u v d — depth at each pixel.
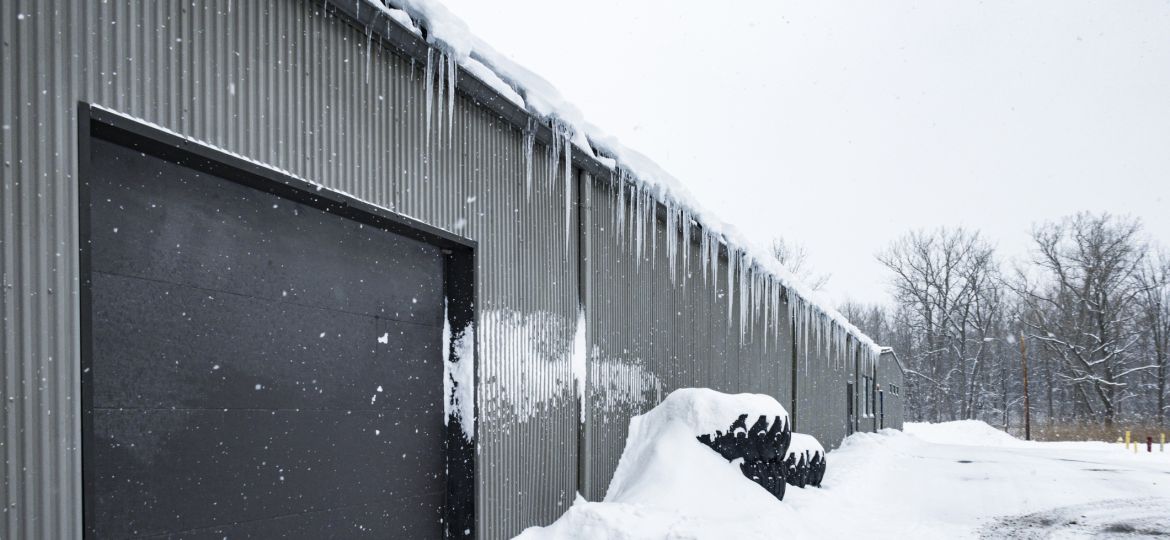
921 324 56.81
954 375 55.19
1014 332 55.31
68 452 3.04
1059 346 49.16
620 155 8.28
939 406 54.06
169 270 3.77
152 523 3.62
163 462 3.70
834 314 20.70
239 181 4.16
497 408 6.18
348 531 4.93
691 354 10.52
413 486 5.57
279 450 4.42
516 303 6.53
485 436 6.01
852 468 14.60
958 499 11.46
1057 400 53.38
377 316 5.29
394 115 5.15
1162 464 19.19
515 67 6.48
